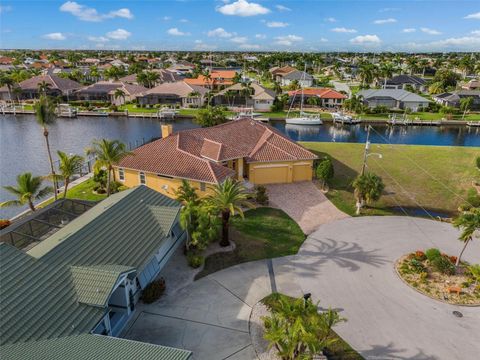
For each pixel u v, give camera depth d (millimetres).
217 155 42750
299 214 38250
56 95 121625
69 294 19062
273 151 46750
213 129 49750
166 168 40781
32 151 68500
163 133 47469
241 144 48219
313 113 108188
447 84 151750
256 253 30406
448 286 26141
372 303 24516
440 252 30703
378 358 20219
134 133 85688
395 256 30250
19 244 28188
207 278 26938
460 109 108062
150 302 23969
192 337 21312
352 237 33438
